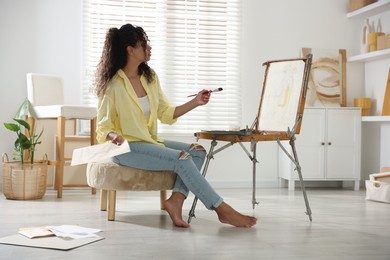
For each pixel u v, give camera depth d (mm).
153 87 3199
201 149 3133
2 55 4742
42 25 4824
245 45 5238
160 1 5062
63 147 4211
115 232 2762
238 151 5195
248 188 5117
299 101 3260
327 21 5402
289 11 5320
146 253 2287
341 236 2721
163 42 5078
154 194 4496
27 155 4508
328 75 5328
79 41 4906
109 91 3043
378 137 5227
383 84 5148
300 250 2381
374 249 2426
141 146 2994
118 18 4977
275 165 5273
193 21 5133
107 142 2977
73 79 4898
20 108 4371
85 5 4895
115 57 3078
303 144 5008
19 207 3654
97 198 4184
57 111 4188
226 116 5195
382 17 5145
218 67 5188
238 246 2449
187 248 2395
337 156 5074
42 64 4828
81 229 2758
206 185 2910
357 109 5117
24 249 2336
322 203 4059
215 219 3209
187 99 5125
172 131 5066
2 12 4738
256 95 5262
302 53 5301
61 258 2182
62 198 4172
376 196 4184
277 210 3643
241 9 5203
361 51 5258
